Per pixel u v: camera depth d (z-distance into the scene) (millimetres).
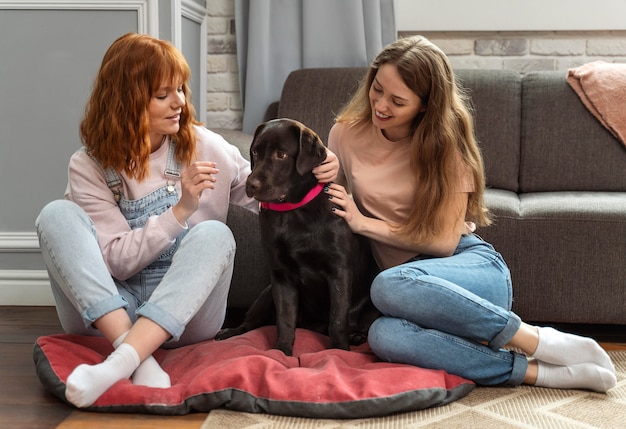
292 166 1990
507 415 1755
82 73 2779
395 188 2131
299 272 2121
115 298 1855
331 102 2939
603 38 3234
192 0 3092
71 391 1670
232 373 1794
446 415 1755
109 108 1993
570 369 1918
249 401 1755
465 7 3225
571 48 3248
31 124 2807
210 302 2051
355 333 2246
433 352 1901
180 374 1942
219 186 2182
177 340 1940
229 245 1939
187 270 1862
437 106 2016
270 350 2016
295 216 2059
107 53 2027
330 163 2064
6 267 2865
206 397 1762
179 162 2107
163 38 2805
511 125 2887
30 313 2736
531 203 2520
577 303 2393
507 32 3270
